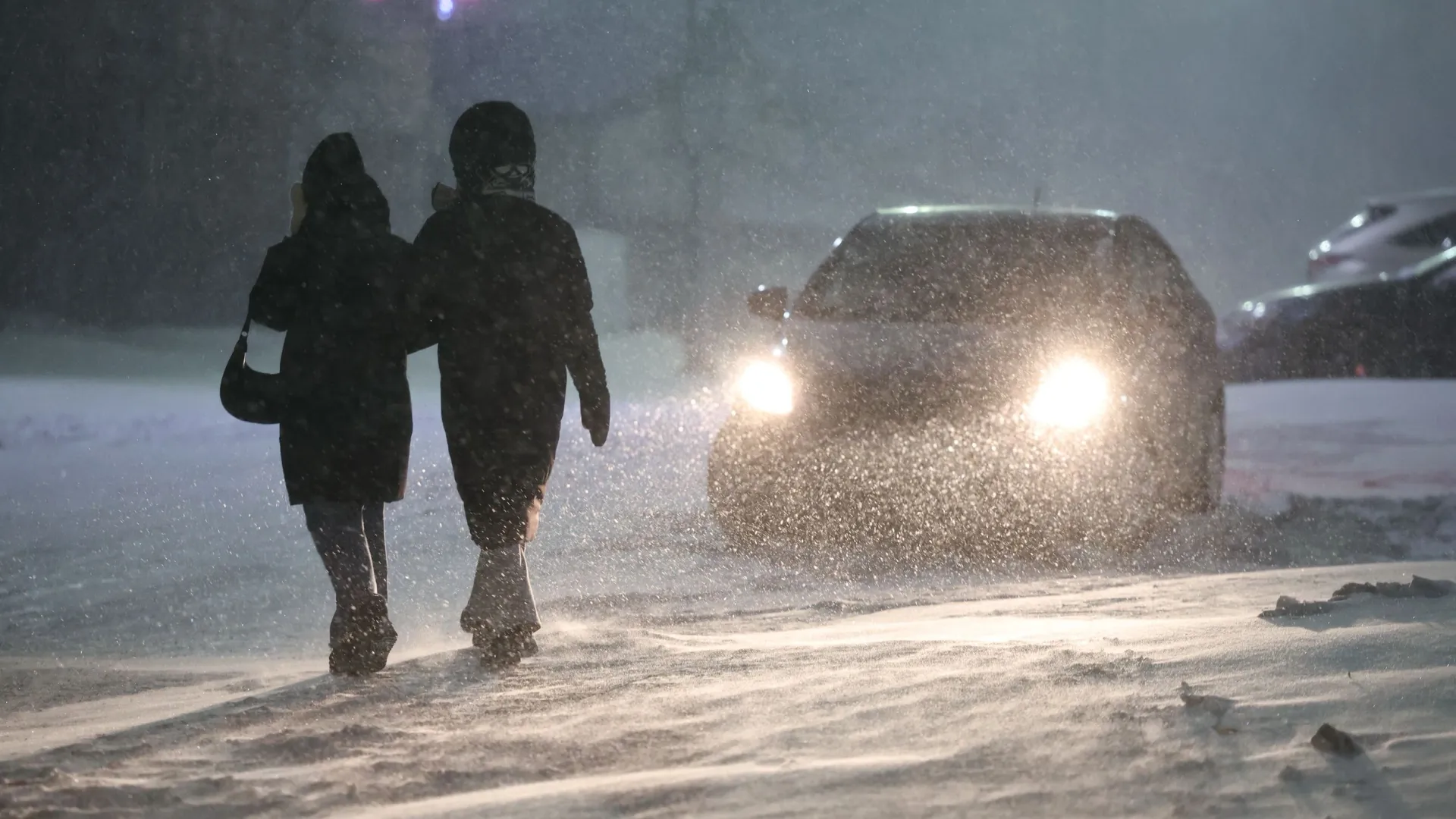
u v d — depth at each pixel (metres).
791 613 23.08
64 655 22.72
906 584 26.67
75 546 32.31
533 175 19.34
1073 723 12.54
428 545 31.88
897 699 13.69
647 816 10.84
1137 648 15.35
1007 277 32.56
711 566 28.67
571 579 27.64
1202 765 11.38
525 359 18.67
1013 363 29.44
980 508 29.03
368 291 18.58
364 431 18.38
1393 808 10.45
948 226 34.72
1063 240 33.72
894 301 32.34
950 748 12.07
